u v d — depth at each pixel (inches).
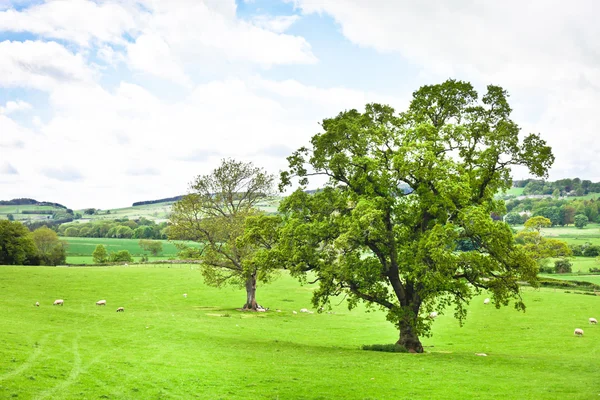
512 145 1581.0
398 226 1641.2
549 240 5221.5
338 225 1630.2
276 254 1672.0
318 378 1171.3
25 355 1171.9
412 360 1434.5
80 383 983.0
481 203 1616.6
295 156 1784.0
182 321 2165.4
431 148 1551.4
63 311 2122.3
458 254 1520.7
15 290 3176.7
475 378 1208.2
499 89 1638.8
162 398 944.9
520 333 2274.9
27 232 5723.4
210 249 2891.2
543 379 1215.6
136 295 3331.7
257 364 1317.7
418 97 1744.6
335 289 1625.2
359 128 1694.1
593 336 2172.7
